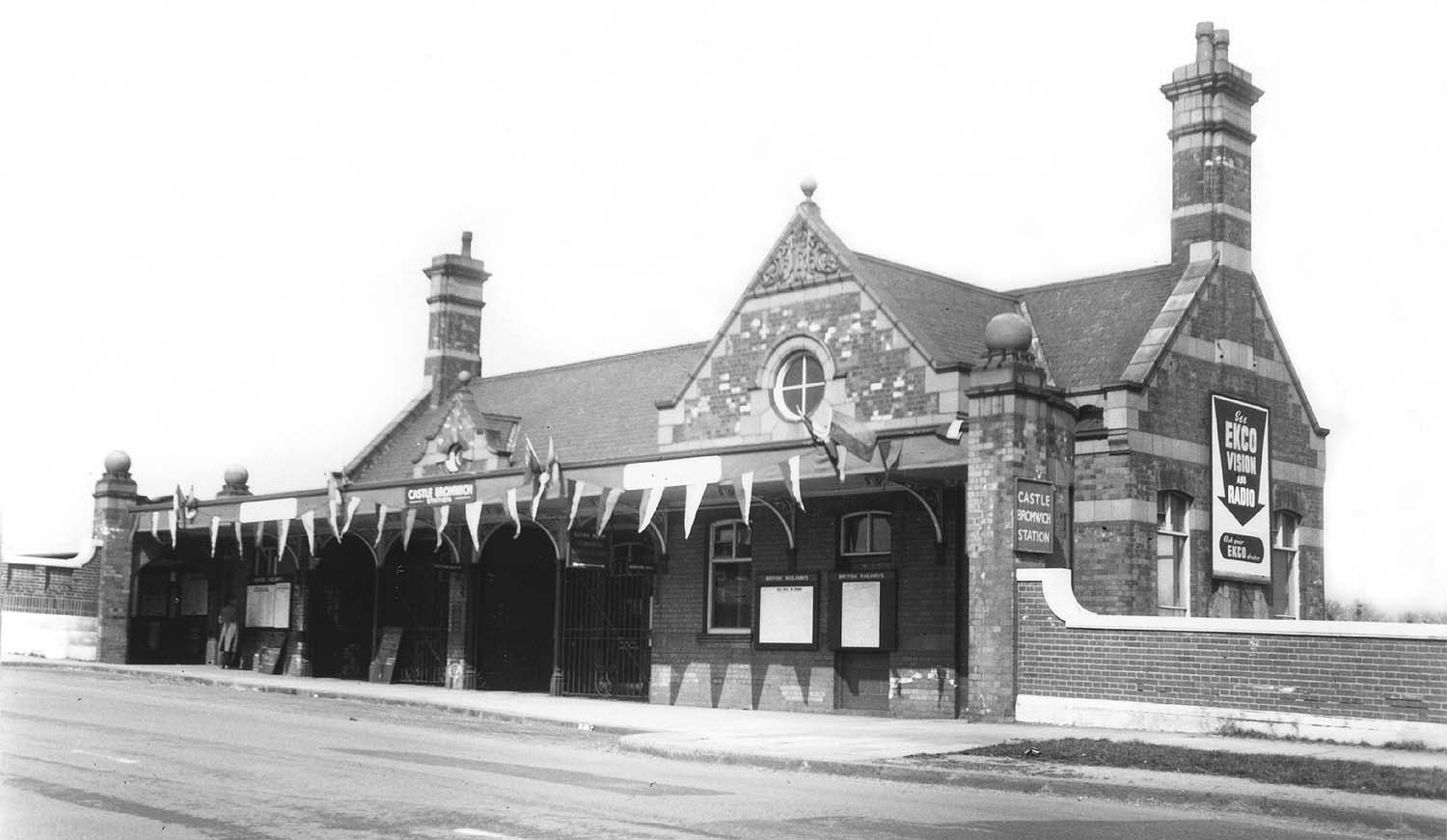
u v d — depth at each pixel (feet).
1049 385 79.77
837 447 72.13
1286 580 86.28
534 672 102.63
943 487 74.84
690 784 44.16
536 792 40.55
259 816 34.76
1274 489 85.15
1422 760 49.14
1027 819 38.22
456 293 124.47
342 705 83.92
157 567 128.16
